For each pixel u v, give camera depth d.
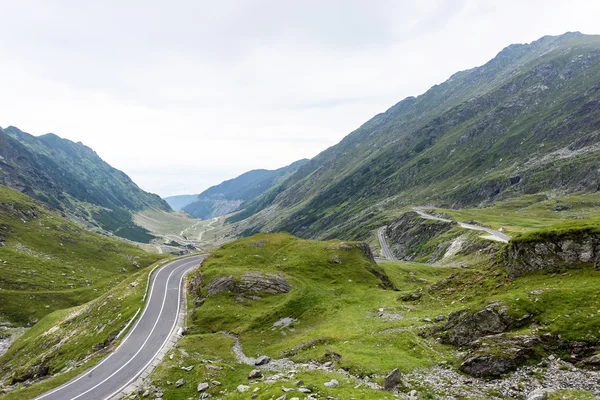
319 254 85.00
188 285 83.06
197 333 56.97
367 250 90.56
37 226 188.38
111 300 79.12
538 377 27.45
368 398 27.94
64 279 143.38
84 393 41.06
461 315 38.53
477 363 30.53
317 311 60.00
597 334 28.81
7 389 53.84
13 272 132.62
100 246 199.88
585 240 39.81
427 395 28.67
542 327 31.62
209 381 39.16
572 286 35.78
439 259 153.38
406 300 56.94
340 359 37.97
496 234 143.50
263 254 88.69
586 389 24.84
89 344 60.81
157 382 39.94
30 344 80.06
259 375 39.06
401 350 38.50
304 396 29.28
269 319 58.47
